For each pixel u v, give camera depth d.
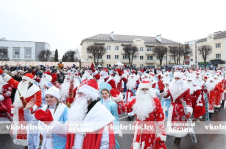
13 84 5.40
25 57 55.47
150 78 10.00
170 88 5.22
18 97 4.79
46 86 6.86
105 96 4.74
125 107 3.98
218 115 9.15
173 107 5.05
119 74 13.28
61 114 3.36
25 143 4.73
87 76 8.66
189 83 6.06
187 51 54.31
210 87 8.70
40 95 4.98
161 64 53.72
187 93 5.04
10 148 5.30
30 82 5.01
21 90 4.87
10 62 34.66
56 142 3.17
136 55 53.38
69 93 5.99
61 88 6.65
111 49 54.09
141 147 3.65
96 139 2.71
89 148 2.67
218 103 10.14
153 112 3.73
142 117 3.73
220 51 50.72
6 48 53.91
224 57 49.66
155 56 58.06
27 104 4.70
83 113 2.73
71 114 2.79
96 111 2.74
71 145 2.78
